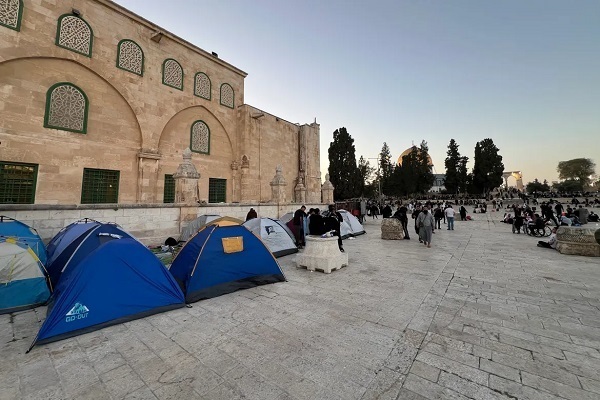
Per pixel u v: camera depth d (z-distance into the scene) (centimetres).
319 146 2912
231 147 1994
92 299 417
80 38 1230
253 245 644
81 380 288
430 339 373
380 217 3056
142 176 1427
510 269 766
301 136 2681
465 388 271
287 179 2494
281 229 1012
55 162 1155
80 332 395
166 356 336
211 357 332
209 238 591
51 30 1145
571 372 297
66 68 1197
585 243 952
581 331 396
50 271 599
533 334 388
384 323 424
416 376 291
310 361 320
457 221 2603
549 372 298
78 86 1230
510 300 524
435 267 791
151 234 970
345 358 327
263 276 634
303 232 1148
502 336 382
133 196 1406
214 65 1880
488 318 442
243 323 429
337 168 4356
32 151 1096
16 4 1063
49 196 1135
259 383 280
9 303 479
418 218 1227
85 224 701
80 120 1232
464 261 869
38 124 1114
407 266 804
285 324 423
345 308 487
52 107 1154
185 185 1096
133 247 485
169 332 402
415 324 420
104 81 1317
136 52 1434
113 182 1345
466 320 435
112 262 451
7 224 589
